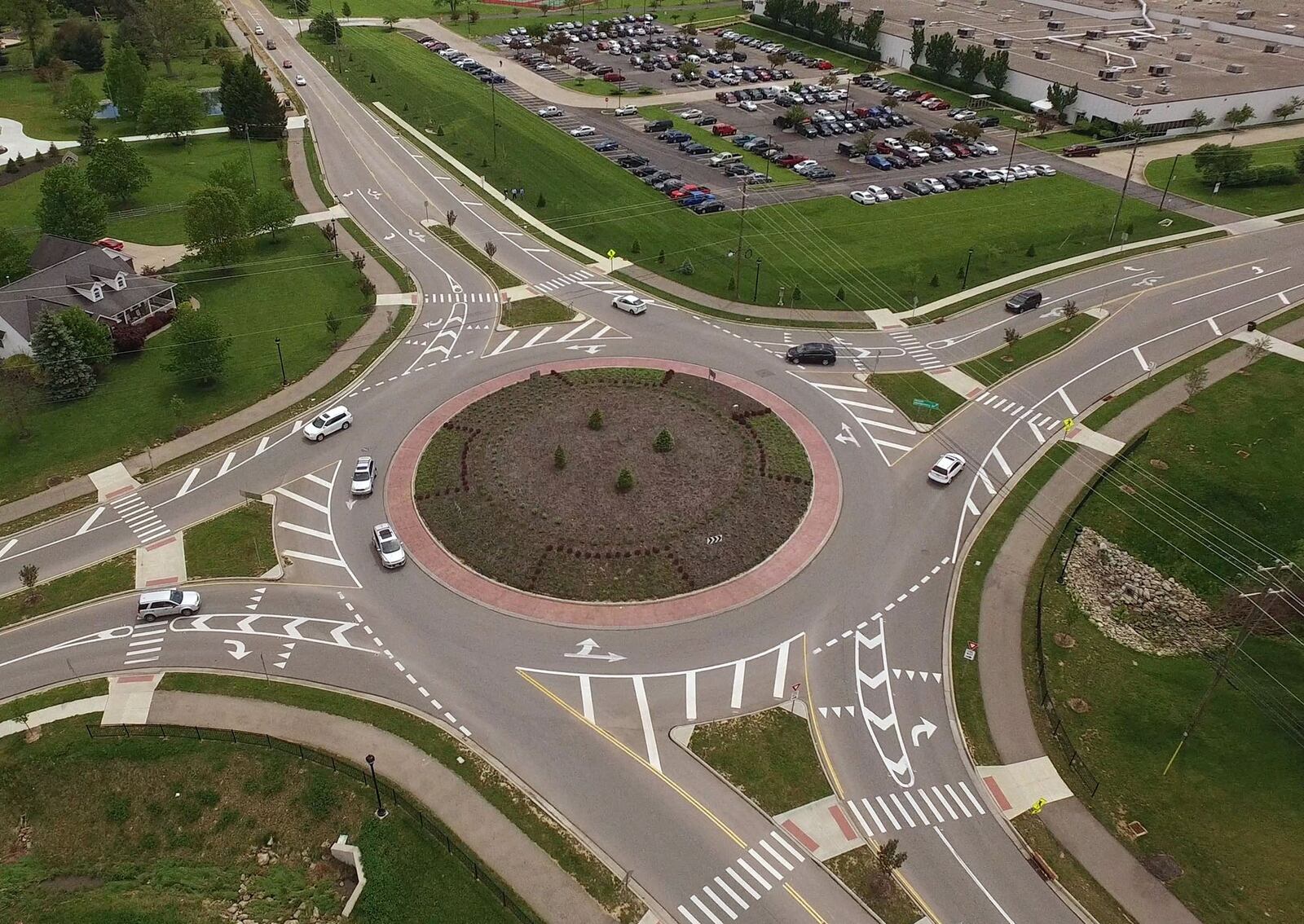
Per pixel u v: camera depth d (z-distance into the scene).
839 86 171.88
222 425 76.81
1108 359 86.19
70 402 79.62
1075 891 43.31
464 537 63.91
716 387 81.31
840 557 62.97
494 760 48.69
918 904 42.41
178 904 43.72
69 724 50.69
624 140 142.88
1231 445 74.12
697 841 44.81
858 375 84.06
